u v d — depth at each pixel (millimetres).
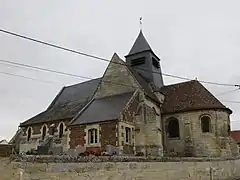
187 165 19812
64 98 40750
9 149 9938
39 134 36062
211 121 30141
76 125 27000
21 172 10039
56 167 11242
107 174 13461
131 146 26109
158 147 27516
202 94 32812
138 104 29156
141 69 37156
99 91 32938
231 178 25062
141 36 39031
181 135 31250
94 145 25250
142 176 15578
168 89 36875
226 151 29141
